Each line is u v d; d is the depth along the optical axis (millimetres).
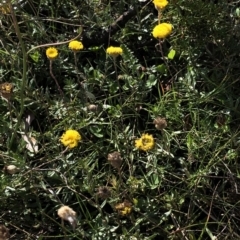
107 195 507
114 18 666
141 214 540
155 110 602
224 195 576
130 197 546
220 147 577
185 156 590
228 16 645
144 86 618
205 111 603
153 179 559
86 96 607
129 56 627
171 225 547
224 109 604
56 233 551
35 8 672
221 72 630
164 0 570
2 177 540
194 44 643
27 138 568
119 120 602
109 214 546
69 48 627
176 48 643
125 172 579
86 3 663
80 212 557
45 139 594
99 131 591
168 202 554
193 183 562
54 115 601
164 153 573
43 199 560
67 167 555
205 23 630
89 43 654
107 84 626
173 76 631
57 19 646
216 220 551
